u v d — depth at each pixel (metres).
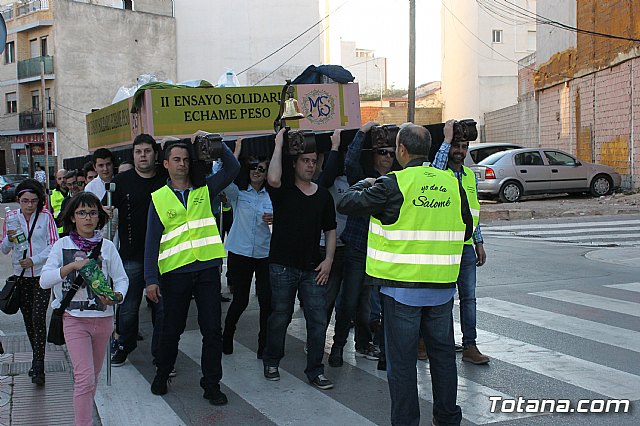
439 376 4.66
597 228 16.62
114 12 45.19
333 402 5.60
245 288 7.00
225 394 5.80
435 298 4.54
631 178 23.62
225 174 5.82
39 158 45.75
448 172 4.72
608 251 13.11
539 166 22.36
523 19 47.28
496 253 13.16
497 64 47.34
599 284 9.99
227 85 8.34
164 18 47.12
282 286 5.91
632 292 9.38
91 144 10.20
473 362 6.37
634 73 23.17
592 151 26.80
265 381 6.16
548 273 10.97
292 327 8.16
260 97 7.56
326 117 7.73
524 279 10.46
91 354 4.89
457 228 4.57
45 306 6.26
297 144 5.66
